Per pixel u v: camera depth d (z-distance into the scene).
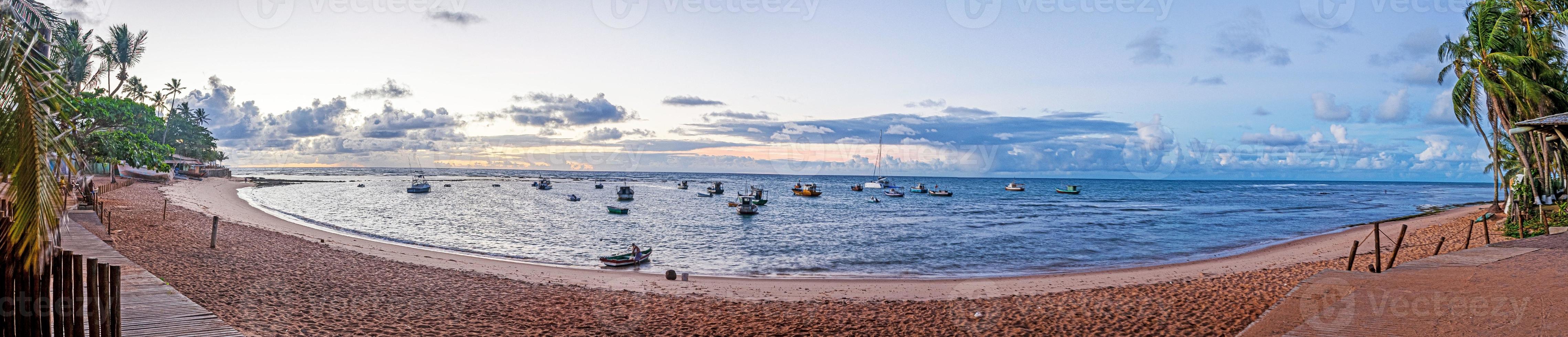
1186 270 23.41
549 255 29.83
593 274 21.97
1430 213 55.84
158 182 68.75
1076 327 11.99
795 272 25.03
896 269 26.02
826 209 71.69
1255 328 8.71
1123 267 25.78
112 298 6.46
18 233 5.74
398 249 26.97
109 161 31.56
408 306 13.89
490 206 68.38
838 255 30.97
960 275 23.75
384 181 151.75
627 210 60.06
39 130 5.84
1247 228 46.56
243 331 10.43
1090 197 112.25
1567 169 29.03
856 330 12.44
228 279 15.23
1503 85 26.88
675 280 21.02
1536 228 24.47
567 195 95.75
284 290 14.55
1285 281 16.22
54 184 6.00
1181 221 54.44
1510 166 37.06
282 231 31.05
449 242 34.03
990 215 63.28
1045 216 61.47
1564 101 26.42
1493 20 27.39
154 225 25.72
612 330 12.50
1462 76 28.38
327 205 65.06
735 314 14.25
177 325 8.10
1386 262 20.34
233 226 29.16
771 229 45.69
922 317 13.42
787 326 12.92
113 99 37.66
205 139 109.44
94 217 24.31
